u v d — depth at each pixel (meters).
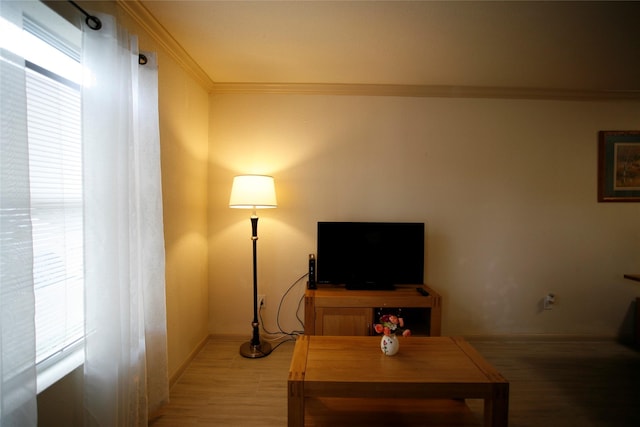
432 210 2.48
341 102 2.45
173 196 1.84
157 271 1.49
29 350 0.87
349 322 2.12
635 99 2.47
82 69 1.09
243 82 2.34
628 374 2.01
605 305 2.53
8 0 0.83
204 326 2.38
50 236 1.13
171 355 1.83
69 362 1.16
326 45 1.79
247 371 1.99
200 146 2.25
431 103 2.46
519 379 1.95
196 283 2.21
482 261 2.50
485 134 2.47
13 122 0.84
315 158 2.46
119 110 1.19
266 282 2.48
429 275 2.50
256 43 1.77
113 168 1.16
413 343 1.61
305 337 1.67
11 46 0.84
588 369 2.07
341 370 1.33
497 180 2.48
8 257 0.84
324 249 2.33
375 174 2.47
